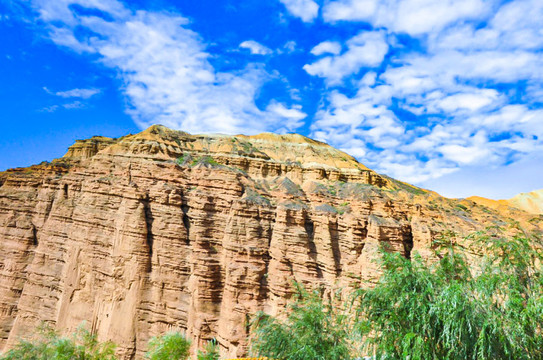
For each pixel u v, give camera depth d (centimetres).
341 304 4553
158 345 3866
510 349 1794
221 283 5244
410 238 5394
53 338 3794
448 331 1780
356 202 5800
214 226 5691
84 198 6319
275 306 4806
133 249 5481
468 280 2089
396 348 2019
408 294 2044
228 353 4600
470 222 5525
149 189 5972
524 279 2008
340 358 2377
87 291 5700
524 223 5003
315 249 5328
